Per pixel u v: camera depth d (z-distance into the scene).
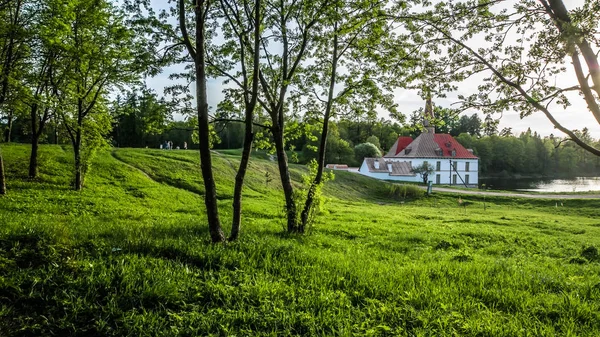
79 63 22.38
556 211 46.66
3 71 20.47
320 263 8.46
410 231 19.77
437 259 11.57
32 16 21.56
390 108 15.81
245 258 8.08
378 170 88.25
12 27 19.52
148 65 12.00
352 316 5.70
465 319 5.67
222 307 5.81
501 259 12.12
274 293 6.27
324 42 15.82
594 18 5.43
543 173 148.38
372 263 9.18
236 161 52.78
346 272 7.79
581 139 5.97
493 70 6.33
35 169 29.95
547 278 8.50
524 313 6.15
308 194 15.65
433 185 78.12
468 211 42.00
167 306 5.73
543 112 5.84
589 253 14.39
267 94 15.13
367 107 16.56
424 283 7.35
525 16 6.29
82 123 26.66
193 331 5.06
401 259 10.98
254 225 17.08
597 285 7.98
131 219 17.52
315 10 14.62
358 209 35.28
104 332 4.99
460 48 6.78
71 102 25.64
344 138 121.19
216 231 10.03
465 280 7.93
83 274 6.25
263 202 32.88
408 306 6.07
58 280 5.97
